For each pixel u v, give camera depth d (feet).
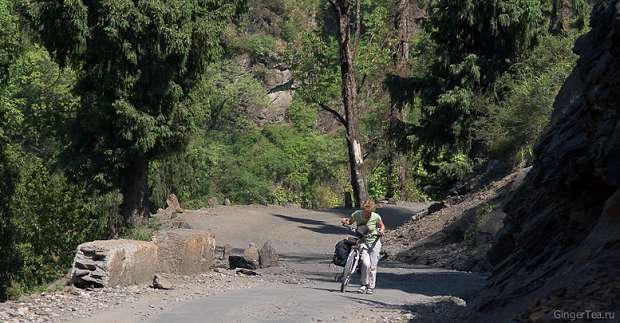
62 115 140.77
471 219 99.96
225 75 288.51
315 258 109.50
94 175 110.11
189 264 67.10
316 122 312.29
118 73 104.78
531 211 45.01
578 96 48.32
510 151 122.01
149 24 102.78
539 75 129.80
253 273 73.77
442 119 138.82
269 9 326.65
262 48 304.71
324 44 190.19
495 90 134.92
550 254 40.55
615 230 33.19
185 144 114.32
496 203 98.73
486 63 136.26
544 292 33.76
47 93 162.30
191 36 106.73
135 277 59.00
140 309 47.57
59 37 104.17
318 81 189.47
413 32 282.56
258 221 157.07
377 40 211.41
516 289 38.27
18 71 161.48
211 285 61.67
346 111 175.32
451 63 139.85
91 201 110.22
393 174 228.22
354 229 61.62
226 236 136.77
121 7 100.32
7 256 92.89
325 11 329.31
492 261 49.52
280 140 285.02
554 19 143.33
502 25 131.75
